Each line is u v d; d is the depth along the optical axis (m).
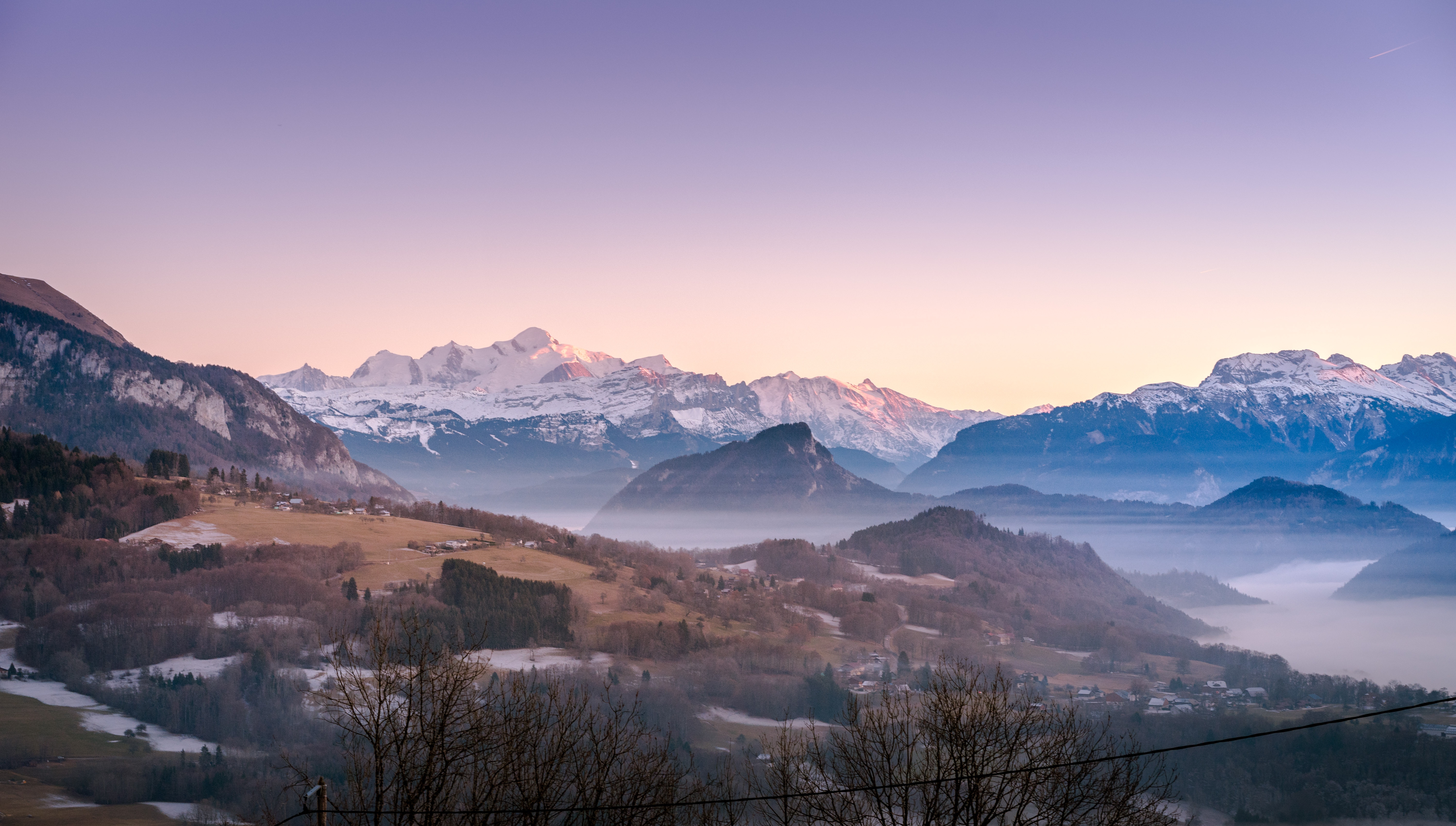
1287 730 27.20
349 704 35.25
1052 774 36.69
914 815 37.28
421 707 34.28
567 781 35.16
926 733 38.97
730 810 38.56
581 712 36.69
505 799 34.19
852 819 37.66
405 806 31.89
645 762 37.00
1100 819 36.03
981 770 36.72
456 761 33.75
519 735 34.47
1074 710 40.06
